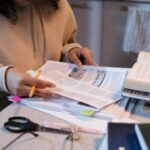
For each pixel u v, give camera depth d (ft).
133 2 7.14
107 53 7.86
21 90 2.78
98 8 7.47
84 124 2.36
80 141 2.15
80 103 2.61
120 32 7.55
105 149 1.95
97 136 2.21
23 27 3.56
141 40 7.12
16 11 3.48
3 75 2.92
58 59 3.94
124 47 7.32
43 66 3.41
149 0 6.99
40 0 3.76
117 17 7.42
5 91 3.02
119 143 1.89
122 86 2.79
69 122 2.39
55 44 3.86
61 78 3.09
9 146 2.09
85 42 7.91
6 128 2.29
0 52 3.38
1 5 3.34
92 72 3.25
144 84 2.54
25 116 2.48
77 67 3.38
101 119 2.42
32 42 3.63
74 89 2.85
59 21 3.94
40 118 2.46
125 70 3.22
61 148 2.08
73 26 4.34
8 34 3.41
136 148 1.84
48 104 2.63
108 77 3.11
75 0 7.55
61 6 4.01
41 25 3.73
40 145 2.11
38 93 2.76
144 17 6.96
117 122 2.15
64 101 2.67
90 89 2.86
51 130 2.28
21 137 2.20
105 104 2.59
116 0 7.27
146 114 2.51
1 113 2.54
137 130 1.89
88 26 7.73
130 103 2.67
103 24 7.60
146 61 2.99
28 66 3.54
